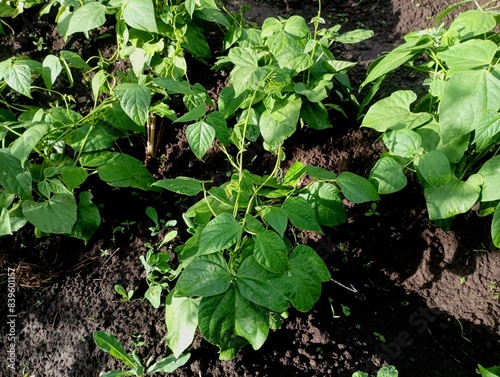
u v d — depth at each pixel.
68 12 0.91
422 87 0.89
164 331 0.71
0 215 0.70
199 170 0.86
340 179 0.68
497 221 0.62
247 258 0.59
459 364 0.69
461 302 0.73
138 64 0.85
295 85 0.77
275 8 1.09
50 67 0.80
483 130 0.61
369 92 0.84
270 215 0.61
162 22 0.85
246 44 0.86
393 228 0.78
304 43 0.82
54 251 0.80
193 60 0.94
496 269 0.74
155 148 0.88
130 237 0.81
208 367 0.68
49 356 0.72
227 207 0.67
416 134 0.67
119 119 0.79
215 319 0.57
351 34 0.83
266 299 0.57
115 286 0.72
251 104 0.74
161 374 0.67
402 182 0.67
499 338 0.70
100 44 0.97
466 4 1.04
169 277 0.69
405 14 1.06
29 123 0.75
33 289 0.77
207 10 0.89
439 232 0.77
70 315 0.74
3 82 0.85
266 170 0.84
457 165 0.71
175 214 0.82
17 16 1.02
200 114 0.66
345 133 0.85
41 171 0.75
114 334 0.71
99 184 0.84
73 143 0.76
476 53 0.66
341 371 0.68
